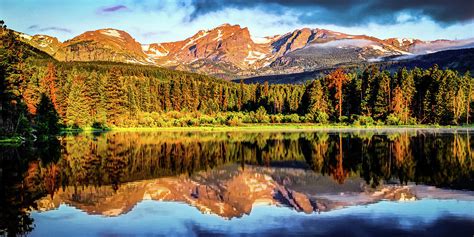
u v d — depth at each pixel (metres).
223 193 25.77
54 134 84.81
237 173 33.50
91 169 35.59
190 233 17.52
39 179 30.50
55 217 20.12
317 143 59.19
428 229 17.33
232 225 18.66
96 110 114.50
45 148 54.16
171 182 29.52
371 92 118.69
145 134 89.06
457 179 28.73
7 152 48.69
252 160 41.59
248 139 70.31
